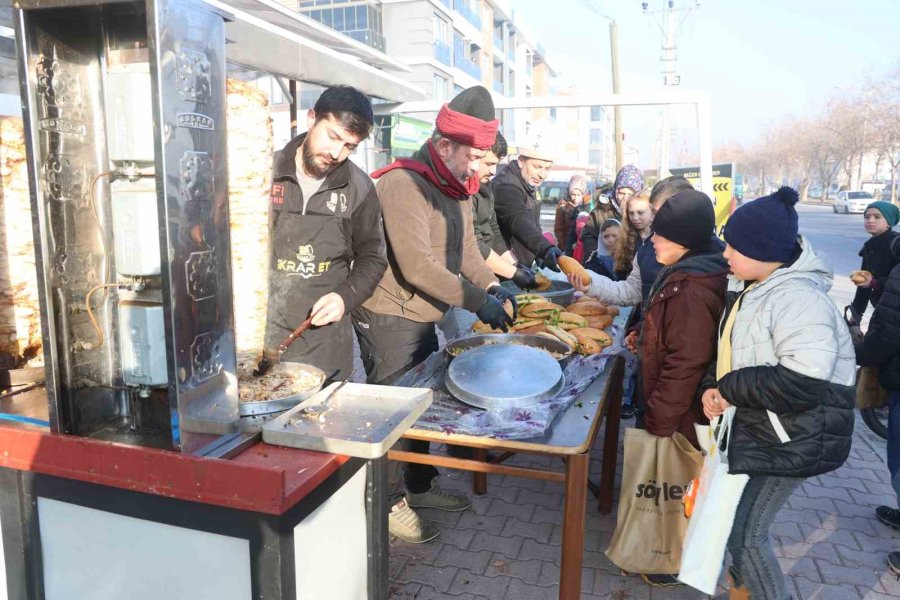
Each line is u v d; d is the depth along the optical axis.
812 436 1.97
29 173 1.25
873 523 3.33
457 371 2.43
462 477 3.82
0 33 2.04
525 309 3.25
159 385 1.37
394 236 2.60
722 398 2.06
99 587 1.50
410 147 9.91
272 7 5.18
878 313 3.02
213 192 1.32
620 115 19.41
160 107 1.16
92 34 1.32
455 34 32.09
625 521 2.53
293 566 1.36
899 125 45.06
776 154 78.44
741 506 2.08
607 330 3.46
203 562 1.38
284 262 2.35
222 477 1.25
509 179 4.35
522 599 2.66
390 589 2.71
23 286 1.61
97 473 1.34
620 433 4.54
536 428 2.06
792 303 1.93
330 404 1.65
